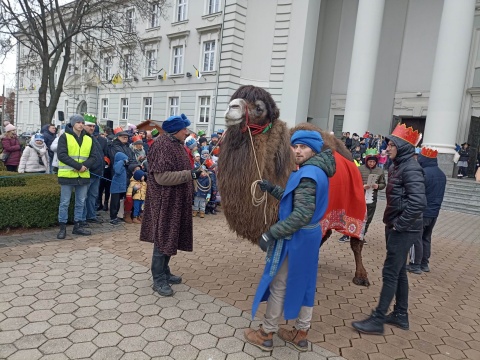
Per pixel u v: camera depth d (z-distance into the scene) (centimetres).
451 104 1562
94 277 417
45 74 1427
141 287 400
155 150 370
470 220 1112
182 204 384
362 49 1778
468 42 1559
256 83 1925
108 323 321
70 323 316
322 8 2306
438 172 550
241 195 307
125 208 693
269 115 312
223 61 1892
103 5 1533
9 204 554
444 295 471
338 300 422
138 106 2431
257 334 303
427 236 567
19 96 3900
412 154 353
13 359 264
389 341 338
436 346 337
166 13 2211
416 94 1998
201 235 655
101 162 646
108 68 2570
